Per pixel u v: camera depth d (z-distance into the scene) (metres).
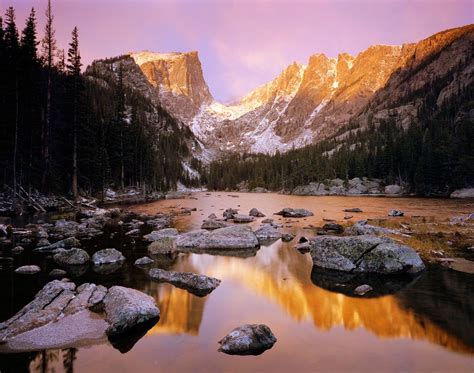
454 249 19.77
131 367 7.50
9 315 10.41
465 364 7.61
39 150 46.66
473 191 78.06
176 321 10.16
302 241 23.39
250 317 10.57
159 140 170.38
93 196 61.69
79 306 10.73
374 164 121.19
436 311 10.88
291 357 7.99
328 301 12.00
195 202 69.75
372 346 8.56
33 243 21.64
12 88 39.41
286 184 138.12
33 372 7.30
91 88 136.50
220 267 17.02
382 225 29.78
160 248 20.12
